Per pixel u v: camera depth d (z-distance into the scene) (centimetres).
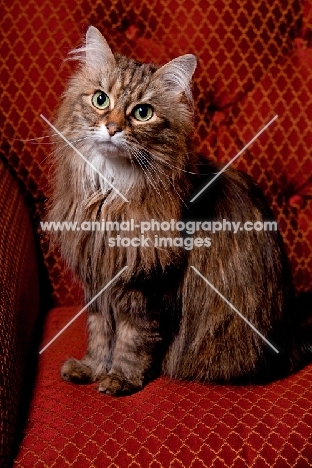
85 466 102
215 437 108
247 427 110
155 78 129
